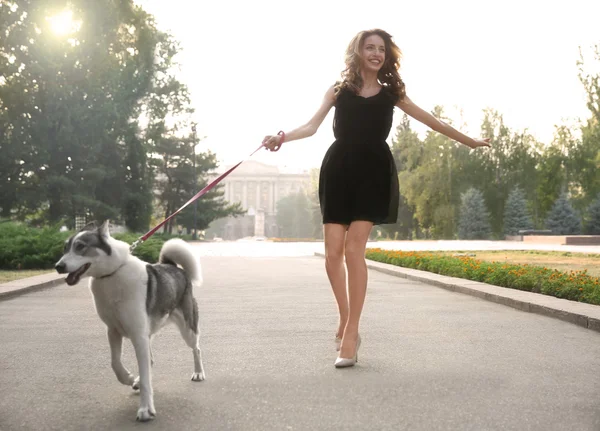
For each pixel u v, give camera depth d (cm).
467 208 7125
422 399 457
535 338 726
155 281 443
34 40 4266
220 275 1734
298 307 1038
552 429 386
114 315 423
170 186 7244
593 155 6712
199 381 522
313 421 406
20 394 487
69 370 575
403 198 8238
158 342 710
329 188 580
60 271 397
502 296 1065
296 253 3331
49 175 4409
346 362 569
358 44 574
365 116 572
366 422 403
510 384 502
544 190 7138
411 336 742
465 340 714
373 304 1066
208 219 7300
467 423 399
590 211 6356
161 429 395
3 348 687
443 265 1645
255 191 17438
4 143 4331
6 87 4328
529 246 4175
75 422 412
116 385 517
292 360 607
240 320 889
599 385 499
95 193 4938
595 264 2052
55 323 877
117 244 423
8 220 2634
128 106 4747
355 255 571
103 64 4506
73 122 4434
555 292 1084
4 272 1784
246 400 460
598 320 777
